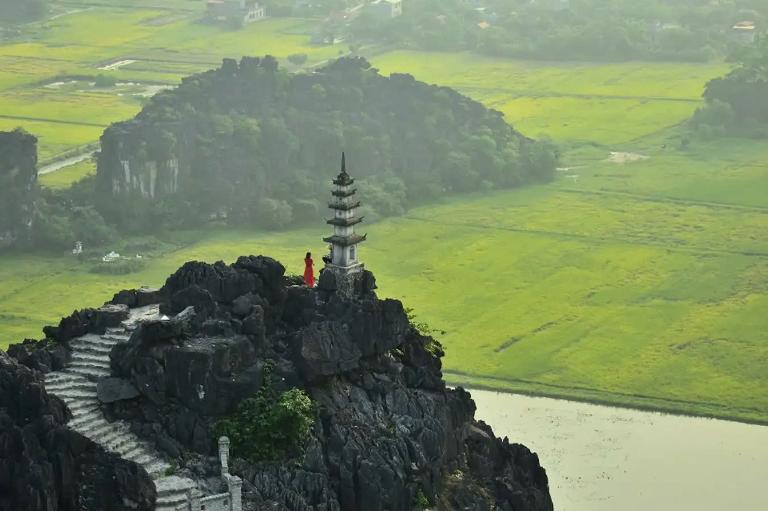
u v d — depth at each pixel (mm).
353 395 198125
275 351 196250
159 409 188000
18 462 172250
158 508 176750
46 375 192500
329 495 186250
